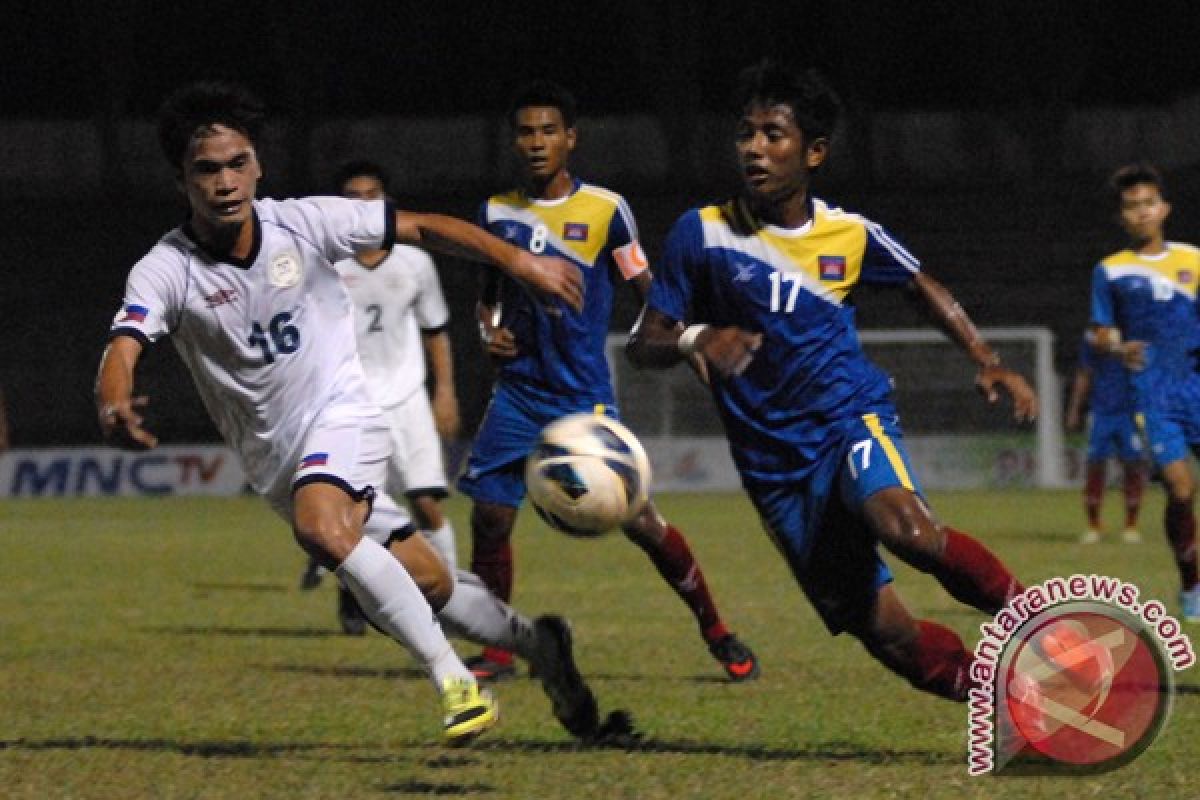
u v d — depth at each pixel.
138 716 28.06
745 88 23.31
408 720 27.36
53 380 128.75
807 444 23.27
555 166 34.16
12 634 40.53
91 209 145.62
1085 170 154.50
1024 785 21.52
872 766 22.92
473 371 126.44
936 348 107.69
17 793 21.56
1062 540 66.19
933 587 48.81
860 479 22.62
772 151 22.97
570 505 21.66
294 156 148.38
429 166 154.50
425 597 23.58
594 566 57.91
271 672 33.59
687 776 22.19
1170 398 41.16
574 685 24.45
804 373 23.30
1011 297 135.00
